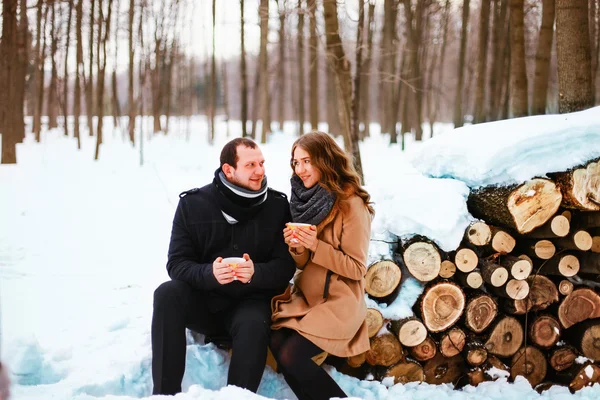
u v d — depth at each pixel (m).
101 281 5.26
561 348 3.62
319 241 3.09
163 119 31.70
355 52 8.20
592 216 3.41
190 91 28.91
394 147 17.53
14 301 4.54
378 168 11.59
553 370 3.64
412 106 22.06
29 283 5.09
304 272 3.29
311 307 3.20
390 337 3.38
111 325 3.98
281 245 3.28
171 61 23.36
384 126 22.95
